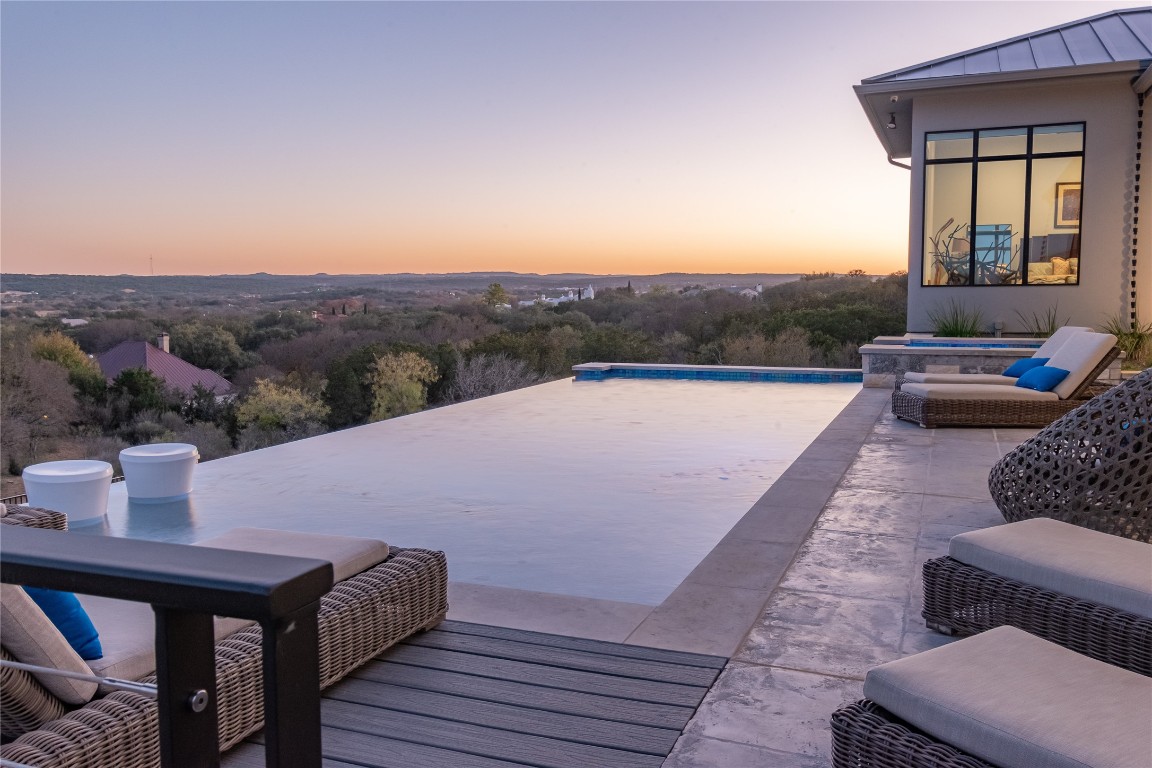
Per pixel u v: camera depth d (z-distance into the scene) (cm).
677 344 3011
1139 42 1217
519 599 353
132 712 192
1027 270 1235
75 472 528
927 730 185
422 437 849
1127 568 266
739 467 689
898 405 826
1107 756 159
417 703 262
